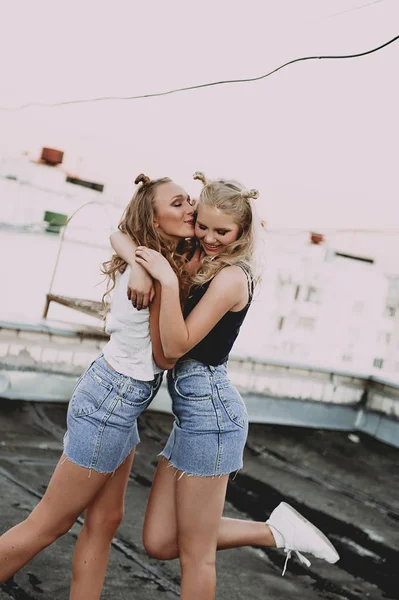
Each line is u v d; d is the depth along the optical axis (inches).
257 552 127.6
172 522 83.5
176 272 78.9
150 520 84.5
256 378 234.4
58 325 204.5
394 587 122.5
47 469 150.4
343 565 129.0
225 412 78.6
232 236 78.5
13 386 196.5
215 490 79.1
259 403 235.6
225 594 105.5
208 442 77.8
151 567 110.7
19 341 196.2
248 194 77.8
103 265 84.9
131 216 80.6
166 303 72.4
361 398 255.9
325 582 118.9
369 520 159.5
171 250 80.4
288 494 168.4
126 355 77.1
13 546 76.4
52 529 78.0
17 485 135.3
